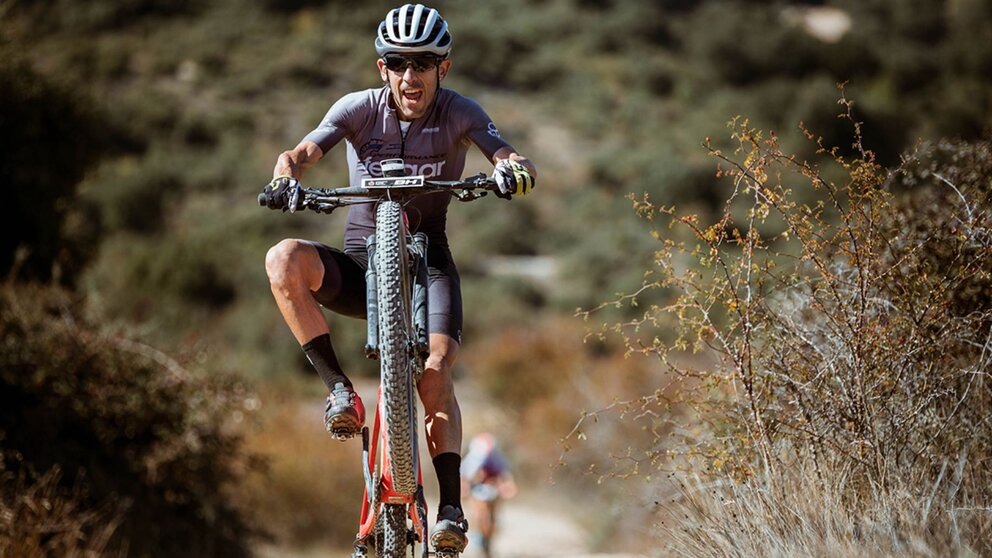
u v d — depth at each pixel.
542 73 84.44
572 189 67.88
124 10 82.25
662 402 7.80
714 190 64.19
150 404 15.61
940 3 85.81
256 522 18.75
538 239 62.31
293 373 40.12
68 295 16.45
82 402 15.30
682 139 75.31
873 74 78.69
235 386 16.45
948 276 7.36
